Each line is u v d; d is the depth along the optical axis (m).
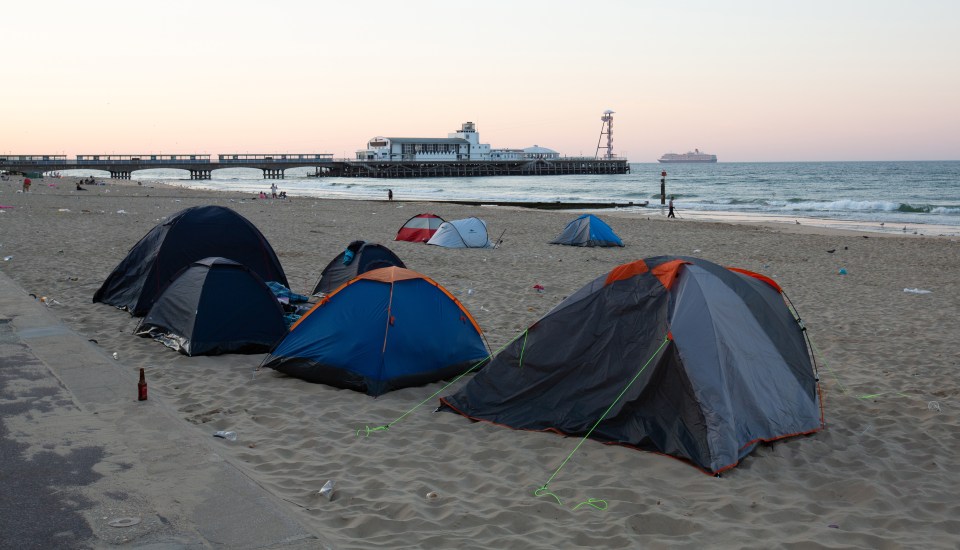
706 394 6.00
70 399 6.64
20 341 8.64
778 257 21.41
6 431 5.77
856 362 9.39
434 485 5.45
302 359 8.02
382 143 126.25
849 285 16.16
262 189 75.00
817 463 6.05
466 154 128.75
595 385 6.58
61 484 4.80
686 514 5.01
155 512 4.45
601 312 6.80
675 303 6.47
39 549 3.92
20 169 89.50
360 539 4.50
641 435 6.13
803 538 4.66
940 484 5.67
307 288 13.70
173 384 7.75
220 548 4.03
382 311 8.00
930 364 9.26
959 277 17.59
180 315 9.20
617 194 67.88
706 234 28.12
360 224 29.11
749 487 5.47
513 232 27.53
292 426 6.65
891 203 46.09
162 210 33.34
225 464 5.30
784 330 7.21
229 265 9.30
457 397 7.20
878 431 6.89
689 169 190.00
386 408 7.23
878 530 4.87
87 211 31.03
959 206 47.00
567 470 5.76
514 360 7.12
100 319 10.52
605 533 4.69
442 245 21.48
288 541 4.16
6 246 17.86
